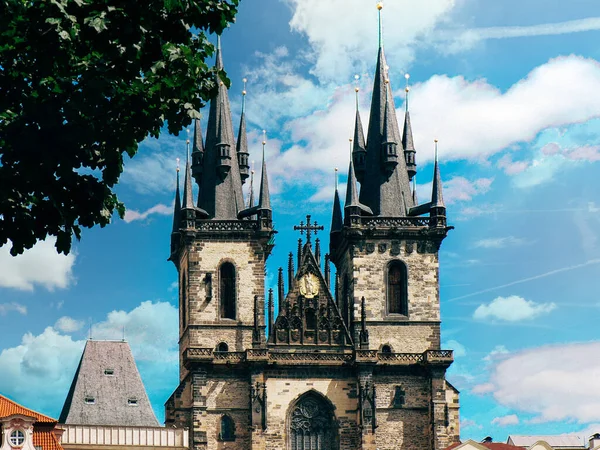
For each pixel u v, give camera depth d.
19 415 101.00
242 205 151.50
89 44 42.91
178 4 43.34
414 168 155.12
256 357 143.25
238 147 154.25
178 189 158.88
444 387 145.62
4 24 41.41
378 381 146.00
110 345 128.75
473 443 140.38
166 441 122.62
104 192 44.88
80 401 124.19
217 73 46.25
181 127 45.28
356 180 154.38
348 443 145.00
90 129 43.19
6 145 42.97
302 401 145.50
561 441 176.75
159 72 44.00
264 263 149.50
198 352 143.38
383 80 156.00
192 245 147.75
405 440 144.88
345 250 152.00
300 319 147.12
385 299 148.12
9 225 44.00
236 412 143.88
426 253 149.62
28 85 42.97
